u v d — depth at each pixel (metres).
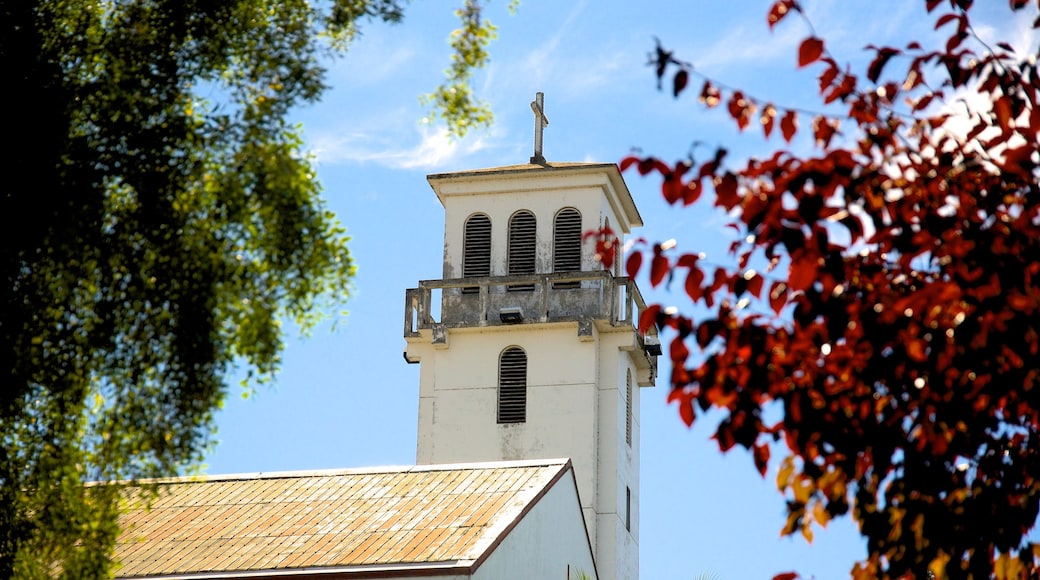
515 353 59.84
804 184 9.52
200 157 16.69
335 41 17.72
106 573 17.30
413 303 60.97
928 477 9.92
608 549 57.44
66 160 16.22
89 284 16.38
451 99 18.88
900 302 9.52
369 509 34.72
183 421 16.36
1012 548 10.16
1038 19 10.01
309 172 17.02
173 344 16.27
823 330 10.00
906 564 10.27
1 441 16.53
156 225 16.33
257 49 17.19
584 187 61.72
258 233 16.64
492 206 62.03
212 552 32.75
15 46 16.38
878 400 9.98
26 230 15.91
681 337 10.18
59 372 16.27
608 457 58.72
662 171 9.87
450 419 59.28
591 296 59.94
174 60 16.91
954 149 10.09
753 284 10.12
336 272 16.84
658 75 10.35
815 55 10.25
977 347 9.48
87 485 18.89
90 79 16.73
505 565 32.41
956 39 10.16
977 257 9.41
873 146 10.09
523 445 58.47
